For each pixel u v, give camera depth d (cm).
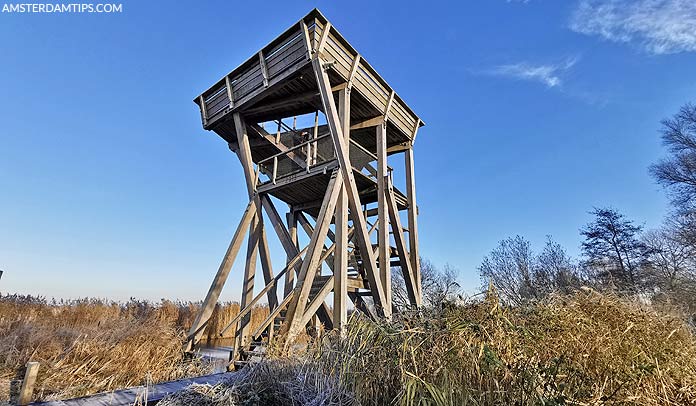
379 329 263
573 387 189
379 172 745
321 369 303
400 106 842
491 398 183
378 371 238
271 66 688
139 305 1190
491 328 216
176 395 347
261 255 743
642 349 214
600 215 2086
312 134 869
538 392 181
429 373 207
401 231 768
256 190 743
